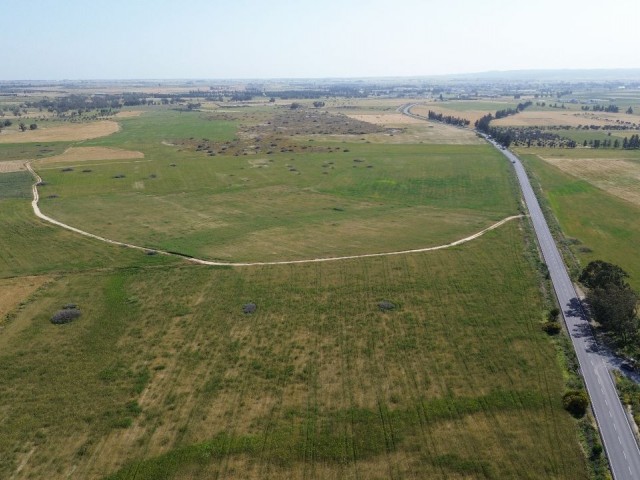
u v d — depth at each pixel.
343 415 49.09
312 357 58.72
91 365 57.19
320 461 43.88
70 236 99.75
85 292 75.12
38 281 78.94
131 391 52.72
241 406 50.50
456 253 90.31
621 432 46.69
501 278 79.12
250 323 66.19
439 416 48.81
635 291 75.44
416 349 60.06
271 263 86.38
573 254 92.06
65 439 46.31
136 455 44.44
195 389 53.03
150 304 71.31
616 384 53.16
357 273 81.69
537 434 46.44
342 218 114.38
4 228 104.25
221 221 111.56
